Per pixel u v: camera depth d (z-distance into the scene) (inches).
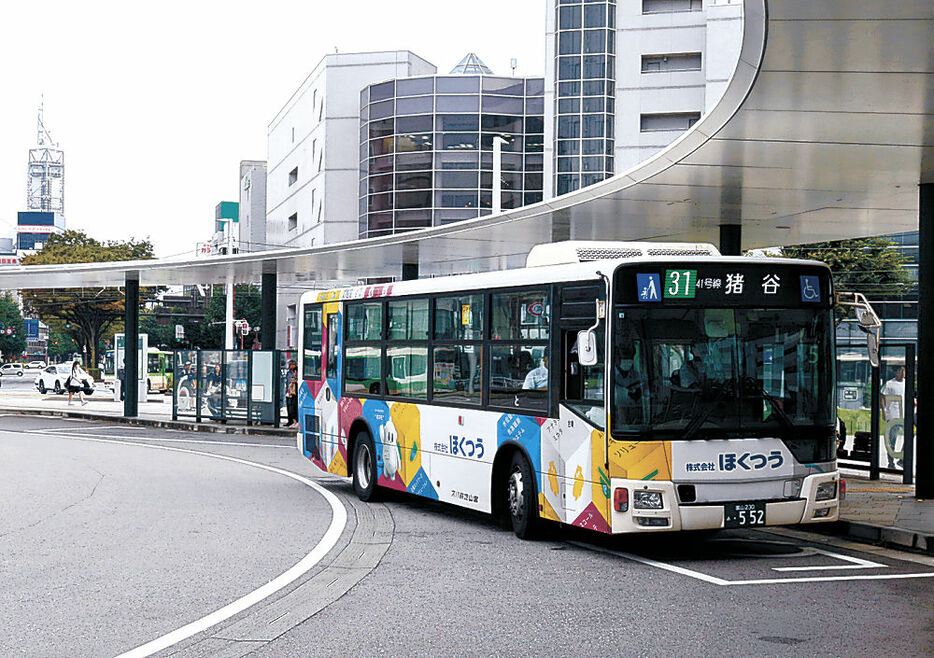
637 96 2549.2
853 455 738.8
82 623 321.4
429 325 561.9
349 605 348.2
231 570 410.0
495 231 910.4
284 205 3284.9
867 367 735.1
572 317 448.5
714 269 430.3
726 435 424.2
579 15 2539.4
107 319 3206.2
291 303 2918.3
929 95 448.8
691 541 489.7
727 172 623.2
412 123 2518.5
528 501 479.5
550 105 2546.8
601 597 360.8
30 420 1498.5
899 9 348.8
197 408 1328.7
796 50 395.2
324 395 682.2
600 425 424.8
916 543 462.6
